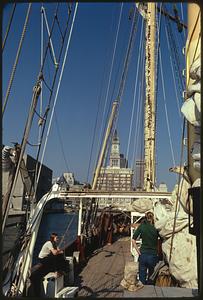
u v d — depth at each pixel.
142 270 6.76
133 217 10.55
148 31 15.30
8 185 5.21
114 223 16.62
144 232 6.90
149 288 4.62
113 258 10.45
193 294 4.32
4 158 5.23
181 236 5.18
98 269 8.83
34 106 5.88
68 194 9.77
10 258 5.45
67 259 7.59
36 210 6.42
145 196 10.36
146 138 15.42
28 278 5.88
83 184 11.06
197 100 4.15
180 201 5.20
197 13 4.64
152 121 15.37
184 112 4.31
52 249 6.33
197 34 4.75
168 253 5.34
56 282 5.99
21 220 6.07
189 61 4.94
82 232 11.03
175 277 5.14
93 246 12.38
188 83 4.95
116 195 10.12
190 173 5.09
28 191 6.27
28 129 5.68
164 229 5.47
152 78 15.34
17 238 5.78
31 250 6.02
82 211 10.91
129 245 13.23
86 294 6.36
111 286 6.95
